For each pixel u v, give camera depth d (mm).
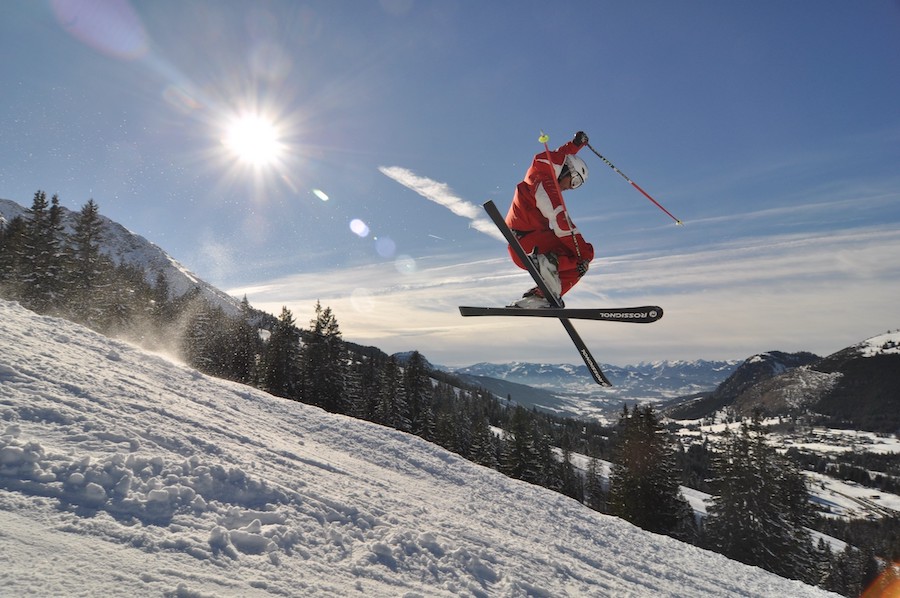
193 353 43500
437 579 4195
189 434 5219
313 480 5523
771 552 25266
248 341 45688
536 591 4809
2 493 2990
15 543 2562
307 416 10359
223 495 4047
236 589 2859
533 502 9805
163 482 3764
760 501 26203
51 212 34844
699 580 8188
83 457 3660
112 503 3305
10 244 34812
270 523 3922
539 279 4668
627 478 28203
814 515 31734
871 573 41969
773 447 27109
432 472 9445
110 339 9391
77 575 2480
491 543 5883
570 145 4785
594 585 5938
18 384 4742
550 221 4574
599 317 4621
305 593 3115
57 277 32938
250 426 7562
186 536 3258
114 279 42000
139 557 2852
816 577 27531
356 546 4180
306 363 38406
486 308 5012
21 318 8172
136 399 5879
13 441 3498
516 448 35812
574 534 8641
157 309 48312
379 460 9031
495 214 4809
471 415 65000
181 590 2639
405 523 5188
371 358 52531
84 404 4855
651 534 10633
